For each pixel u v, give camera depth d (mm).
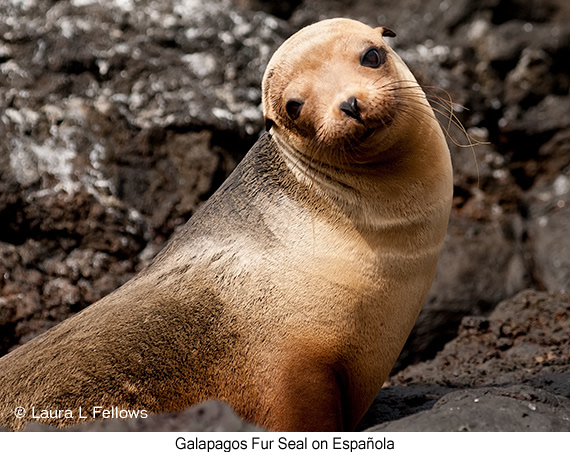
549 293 25062
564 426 12828
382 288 15516
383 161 15312
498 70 35281
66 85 30078
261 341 15492
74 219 27531
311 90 15172
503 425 12789
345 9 37375
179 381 15492
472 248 29688
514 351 22250
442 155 16047
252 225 16281
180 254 16953
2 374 15984
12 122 28781
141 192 28781
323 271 15430
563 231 30859
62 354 15898
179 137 29812
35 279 26375
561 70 35531
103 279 26969
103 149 28938
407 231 15602
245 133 30500
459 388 20250
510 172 33750
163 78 30969
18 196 27219
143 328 15859
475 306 28188
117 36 31859
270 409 15484
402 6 37188
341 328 15391
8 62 30297
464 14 36156
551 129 33969
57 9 32281
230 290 15875
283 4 36594
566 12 37156
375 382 16406
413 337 27234
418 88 16078
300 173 16109
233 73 31844
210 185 29391
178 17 32906
